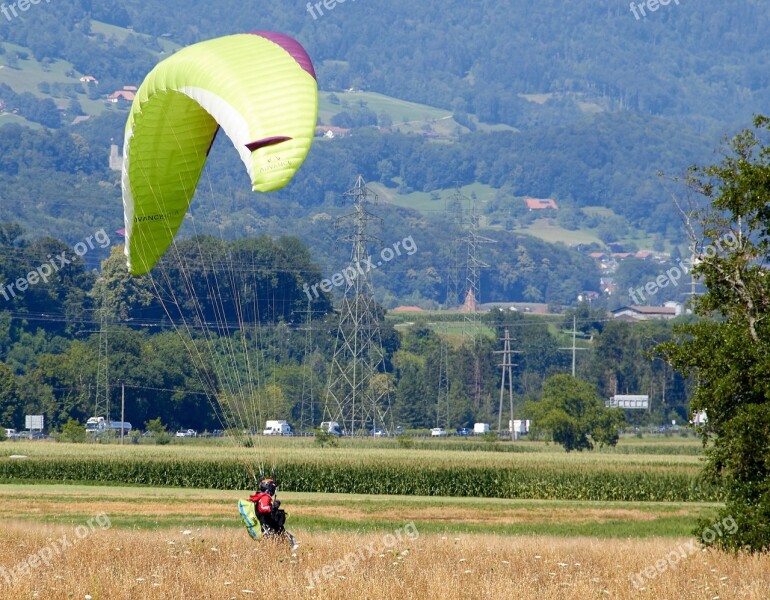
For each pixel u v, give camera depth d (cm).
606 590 7919
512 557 9819
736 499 11069
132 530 12144
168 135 10188
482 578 8206
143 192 10369
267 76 9044
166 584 7500
